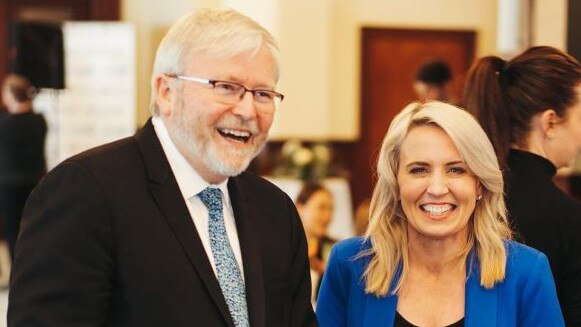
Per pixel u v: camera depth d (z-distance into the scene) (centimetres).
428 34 975
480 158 214
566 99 235
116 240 181
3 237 998
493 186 218
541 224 229
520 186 235
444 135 216
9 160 734
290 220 214
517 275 219
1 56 1028
